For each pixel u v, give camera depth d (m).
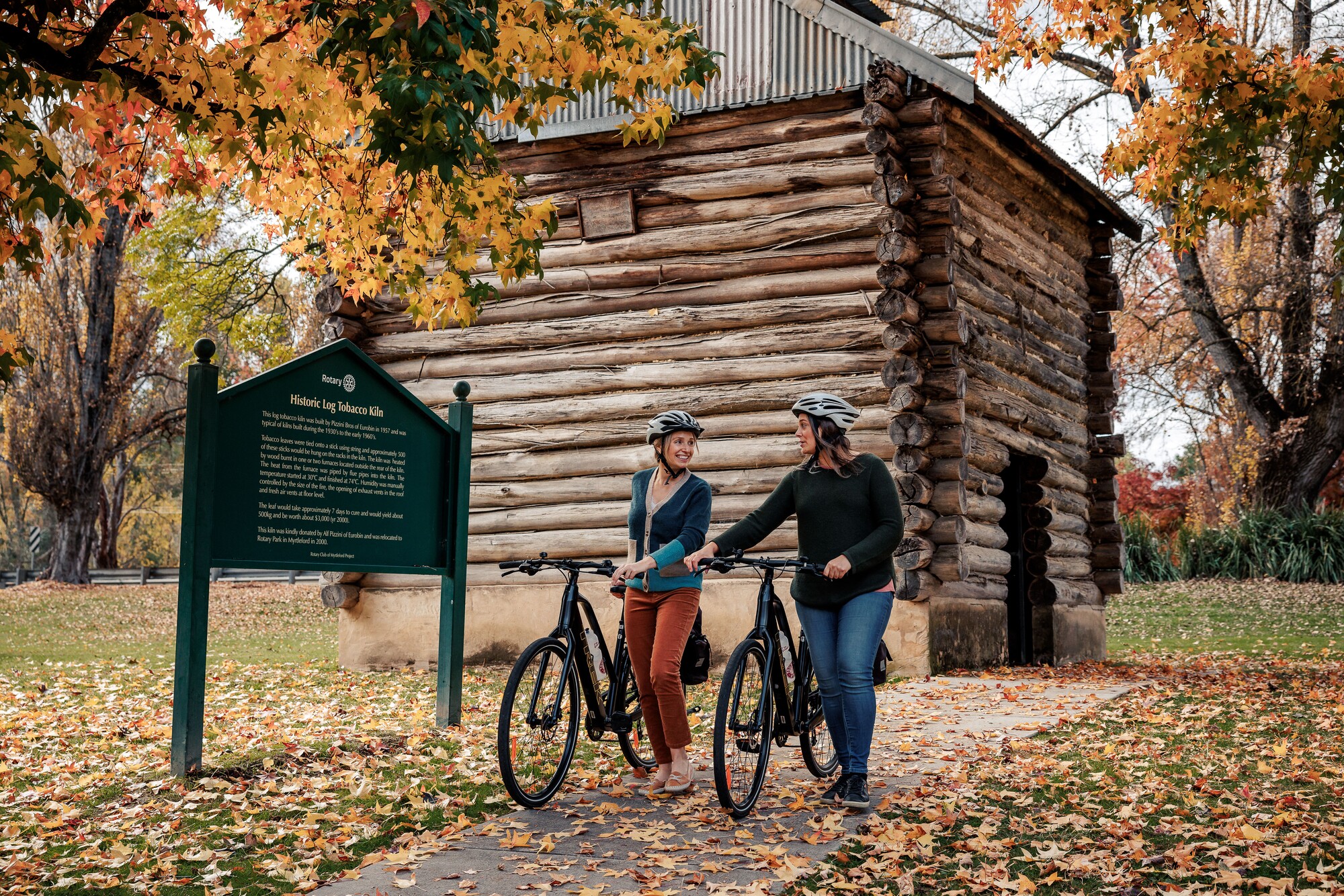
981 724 7.34
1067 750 6.46
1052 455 12.45
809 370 10.29
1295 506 24.75
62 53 5.37
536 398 11.30
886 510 5.16
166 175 6.92
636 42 6.41
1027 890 3.97
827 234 10.32
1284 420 24.52
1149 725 7.34
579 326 11.16
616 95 6.77
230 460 6.23
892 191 9.84
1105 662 12.76
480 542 11.28
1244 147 10.71
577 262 11.27
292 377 6.56
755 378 10.52
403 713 7.99
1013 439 11.38
